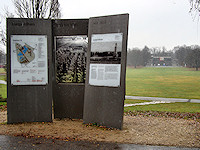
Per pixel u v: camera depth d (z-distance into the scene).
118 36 6.43
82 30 7.75
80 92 7.95
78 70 7.89
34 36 6.99
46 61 7.04
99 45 6.77
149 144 4.96
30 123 6.96
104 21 6.73
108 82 6.56
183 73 79.69
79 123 7.22
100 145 4.87
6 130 6.09
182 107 13.79
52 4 12.22
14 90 7.00
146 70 99.38
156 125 7.03
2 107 11.57
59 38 7.90
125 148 4.68
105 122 6.60
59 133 5.82
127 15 6.33
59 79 8.02
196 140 5.28
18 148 4.65
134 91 28.06
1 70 56.38
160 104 15.29
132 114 10.05
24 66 7.00
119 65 6.39
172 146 4.83
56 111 8.12
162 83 43.66
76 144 4.93
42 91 7.08
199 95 23.33
